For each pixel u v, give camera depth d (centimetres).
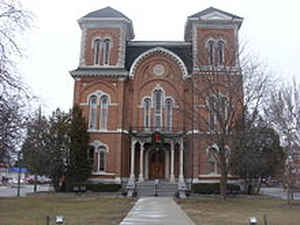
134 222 1579
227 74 2836
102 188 3494
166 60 3969
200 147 3612
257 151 3319
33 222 1555
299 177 2748
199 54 3431
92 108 3844
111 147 3712
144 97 3909
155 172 3831
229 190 3472
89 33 4025
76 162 3425
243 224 1545
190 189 3547
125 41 4091
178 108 3553
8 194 3603
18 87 1352
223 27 3966
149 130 3788
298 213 2005
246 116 3083
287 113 3023
